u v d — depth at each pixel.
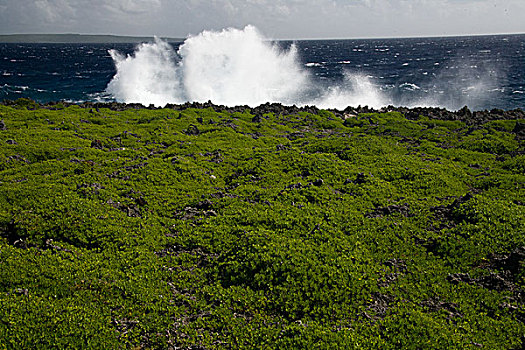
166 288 18.86
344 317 17.14
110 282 18.48
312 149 45.94
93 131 53.53
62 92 128.38
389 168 36.59
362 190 31.00
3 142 43.41
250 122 65.00
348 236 23.50
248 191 31.52
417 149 46.72
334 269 19.39
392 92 121.00
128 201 28.11
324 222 24.91
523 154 44.84
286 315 17.44
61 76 173.75
